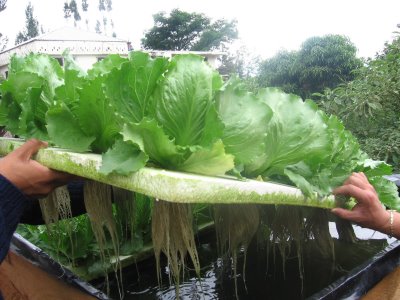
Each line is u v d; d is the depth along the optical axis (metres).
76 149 0.82
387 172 1.20
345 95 3.91
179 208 0.82
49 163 0.78
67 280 0.92
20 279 1.09
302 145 0.95
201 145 0.77
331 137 0.98
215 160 0.72
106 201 0.97
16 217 0.75
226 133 0.81
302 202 0.88
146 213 1.43
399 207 1.21
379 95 3.68
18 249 1.07
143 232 1.43
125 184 0.67
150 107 0.81
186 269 1.32
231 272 1.31
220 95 0.84
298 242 1.28
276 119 0.94
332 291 0.84
